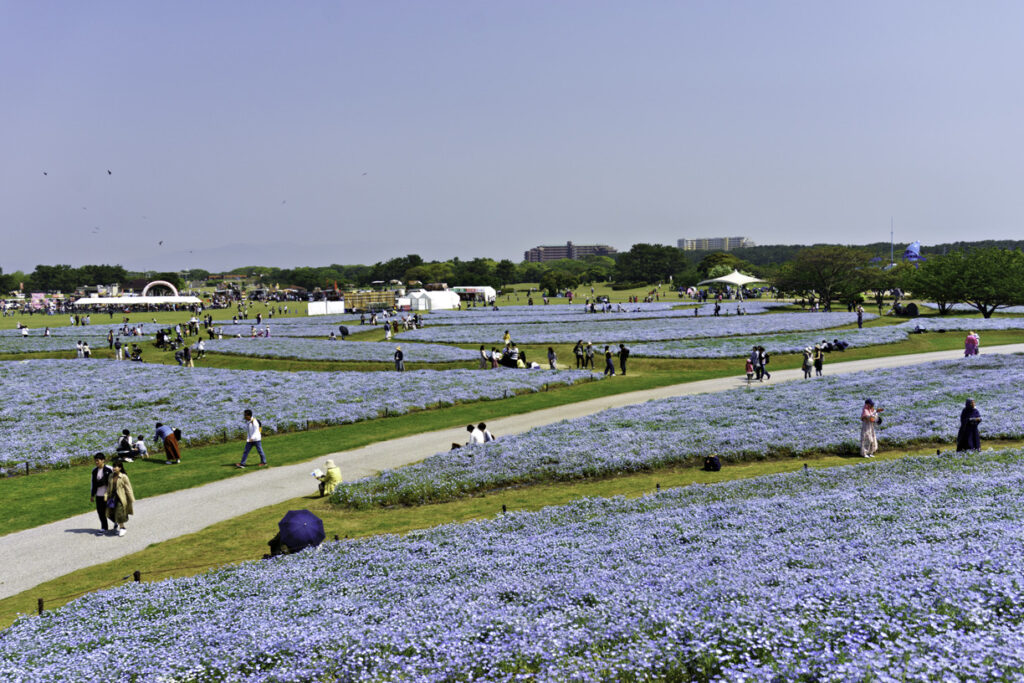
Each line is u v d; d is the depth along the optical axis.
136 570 19.69
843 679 7.29
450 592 13.49
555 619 10.59
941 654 7.67
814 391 43.31
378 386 54.84
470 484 28.03
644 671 8.46
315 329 108.00
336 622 11.85
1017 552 11.16
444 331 99.00
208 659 10.63
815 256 125.62
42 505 28.52
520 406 47.94
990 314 96.88
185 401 50.78
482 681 8.78
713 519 17.72
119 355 79.12
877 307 129.25
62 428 42.72
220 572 17.83
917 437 29.88
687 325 96.94
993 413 31.84
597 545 16.31
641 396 49.72
